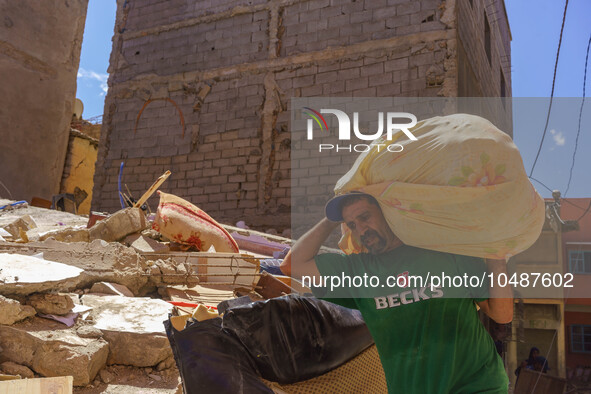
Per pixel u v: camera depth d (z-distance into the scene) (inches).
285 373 67.4
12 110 577.3
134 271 153.9
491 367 56.4
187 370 63.7
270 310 67.6
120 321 111.3
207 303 147.5
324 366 69.6
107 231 199.8
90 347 98.3
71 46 649.0
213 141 557.9
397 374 57.9
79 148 665.0
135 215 204.5
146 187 579.5
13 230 235.3
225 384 62.6
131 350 103.4
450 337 56.1
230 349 65.1
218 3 588.4
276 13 554.3
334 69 514.0
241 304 71.9
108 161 605.3
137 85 608.4
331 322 70.4
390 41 490.9
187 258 175.5
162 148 580.7
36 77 605.9
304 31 538.3
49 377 87.8
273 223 510.3
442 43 469.4
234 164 542.0
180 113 579.5
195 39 593.0
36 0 605.9
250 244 268.7
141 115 600.1
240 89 556.4
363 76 498.9
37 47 606.2
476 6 575.8
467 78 505.4
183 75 586.6
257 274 167.3
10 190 569.3
